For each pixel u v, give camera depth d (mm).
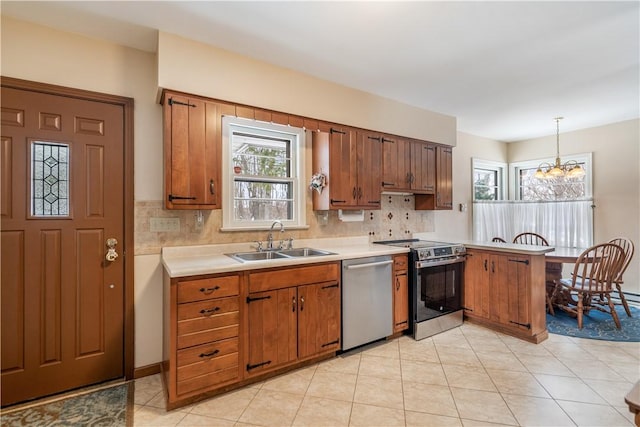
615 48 2492
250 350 2213
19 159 2074
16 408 2012
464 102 3729
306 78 2965
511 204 5414
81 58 2271
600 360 2605
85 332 2260
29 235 2102
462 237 5020
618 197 4520
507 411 1946
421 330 3104
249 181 2957
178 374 1962
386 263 2936
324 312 2566
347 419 1884
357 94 3326
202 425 1841
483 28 2219
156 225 2488
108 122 2340
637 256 4352
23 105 2086
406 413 1937
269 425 1838
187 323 1987
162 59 2254
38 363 2121
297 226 3135
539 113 4133
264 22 2148
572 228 4867
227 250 2768
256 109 2672
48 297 2152
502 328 3248
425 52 2557
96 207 2295
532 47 2477
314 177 3104
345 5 1967
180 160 2322
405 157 3723
